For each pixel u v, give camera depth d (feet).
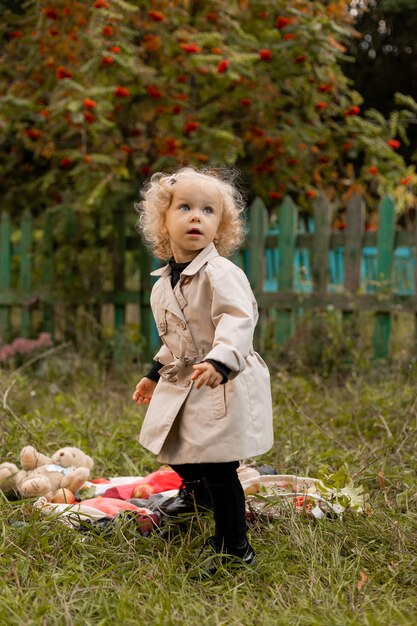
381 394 18.97
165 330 10.50
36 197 30.73
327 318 23.08
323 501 11.64
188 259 10.50
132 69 22.36
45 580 9.40
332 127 28.40
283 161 27.12
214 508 10.09
